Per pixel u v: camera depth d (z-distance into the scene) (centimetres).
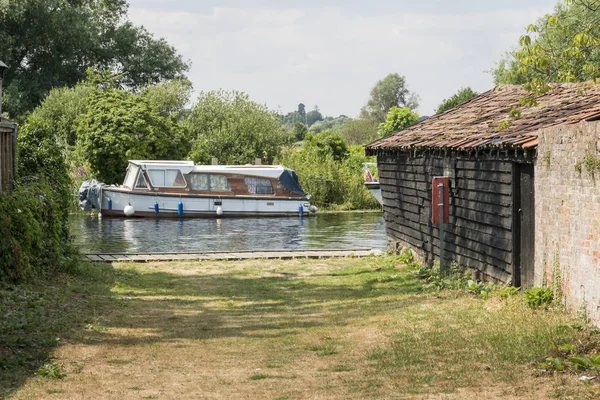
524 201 1355
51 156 1950
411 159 2038
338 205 5000
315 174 5006
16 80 6462
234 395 821
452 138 1650
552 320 1091
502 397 753
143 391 841
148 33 7769
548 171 1229
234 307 1499
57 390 833
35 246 1648
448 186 1705
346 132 9869
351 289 1709
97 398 805
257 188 4406
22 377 895
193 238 3269
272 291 1717
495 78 4091
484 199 1521
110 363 990
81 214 4434
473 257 1617
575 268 1127
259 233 3472
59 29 6581
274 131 5647
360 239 3212
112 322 1295
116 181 4769
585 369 836
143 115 4816
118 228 3672
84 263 1953
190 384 877
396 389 816
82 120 4841
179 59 7812
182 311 1441
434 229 1892
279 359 1020
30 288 1496
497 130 1483
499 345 979
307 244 3044
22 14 6359
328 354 1041
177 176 4322
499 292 1380
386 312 1357
